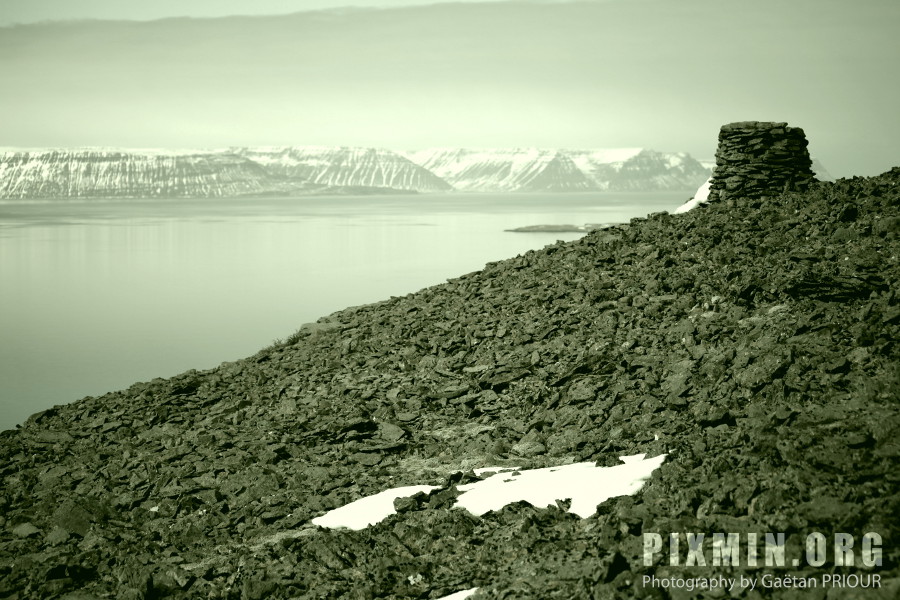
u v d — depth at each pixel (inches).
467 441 845.2
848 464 528.4
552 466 725.9
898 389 613.0
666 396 776.9
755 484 523.8
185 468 861.8
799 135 1299.2
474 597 512.1
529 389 919.0
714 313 914.1
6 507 830.5
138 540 720.3
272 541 682.2
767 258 998.4
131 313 4195.4
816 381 665.0
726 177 1314.0
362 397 997.2
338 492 766.5
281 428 944.9
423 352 1107.3
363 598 548.4
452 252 6943.9
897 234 946.7
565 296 1135.0
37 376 2691.9
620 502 568.1
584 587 473.1
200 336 3385.8
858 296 831.7
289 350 1272.1
